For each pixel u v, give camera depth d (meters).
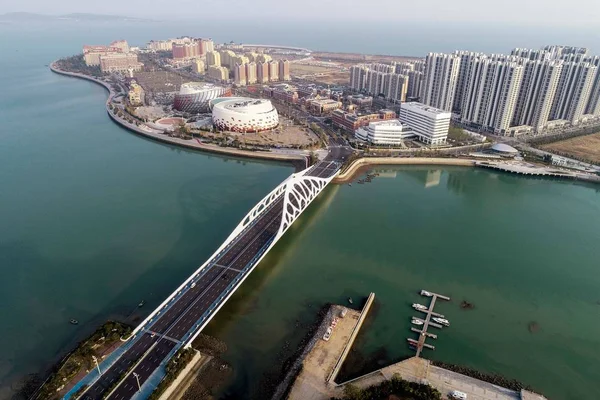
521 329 196.50
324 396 155.75
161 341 174.62
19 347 180.25
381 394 152.88
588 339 191.88
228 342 182.12
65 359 168.25
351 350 180.50
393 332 191.75
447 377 166.62
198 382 162.50
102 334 178.25
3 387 161.88
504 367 174.50
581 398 162.00
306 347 179.50
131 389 153.75
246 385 161.88
